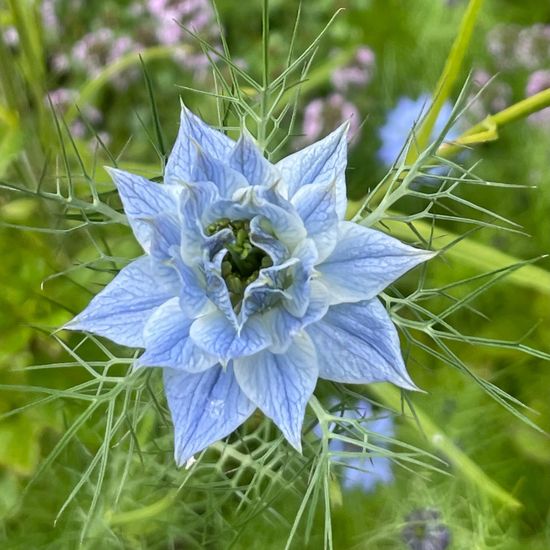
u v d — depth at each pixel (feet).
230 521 0.45
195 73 0.65
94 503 0.27
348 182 0.58
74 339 0.45
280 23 0.69
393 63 0.67
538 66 0.65
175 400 0.27
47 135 0.45
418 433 0.44
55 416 0.44
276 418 0.26
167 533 0.42
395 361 0.26
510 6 0.71
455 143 0.36
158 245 0.26
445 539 0.43
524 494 0.50
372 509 0.46
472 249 0.42
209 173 0.26
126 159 0.63
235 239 0.27
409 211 0.57
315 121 0.62
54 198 0.28
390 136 0.60
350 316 0.27
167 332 0.26
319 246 0.26
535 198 0.59
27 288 0.45
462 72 0.66
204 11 0.65
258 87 0.30
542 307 0.54
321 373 0.27
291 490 0.38
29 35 0.43
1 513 0.44
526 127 0.60
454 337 0.29
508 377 0.54
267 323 0.27
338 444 0.43
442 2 0.67
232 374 0.27
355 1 0.68
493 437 0.50
